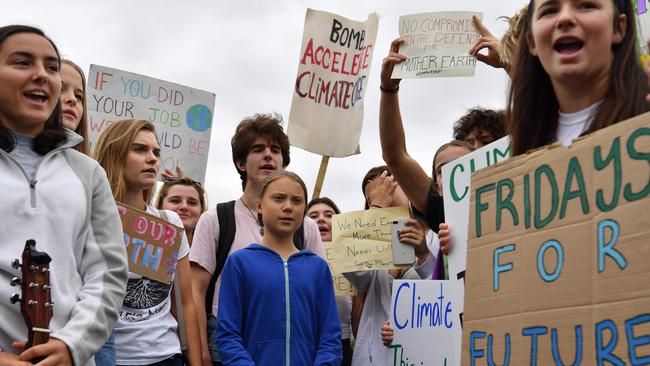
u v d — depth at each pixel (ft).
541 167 7.52
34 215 9.60
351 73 22.56
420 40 16.52
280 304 14.51
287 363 14.25
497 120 16.58
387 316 18.33
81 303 9.62
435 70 16.28
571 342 6.93
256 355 14.32
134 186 15.30
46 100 10.21
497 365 7.70
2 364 8.70
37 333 9.00
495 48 15.33
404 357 14.83
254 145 17.39
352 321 21.03
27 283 9.05
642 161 6.55
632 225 6.54
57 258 9.64
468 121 16.90
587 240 6.92
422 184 15.16
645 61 10.98
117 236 10.39
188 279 15.62
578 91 8.78
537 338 7.27
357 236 18.80
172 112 23.70
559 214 7.25
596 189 6.91
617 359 6.50
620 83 8.44
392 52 16.70
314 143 22.39
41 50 10.19
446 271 14.89
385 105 15.46
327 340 14.74
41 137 10.17
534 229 7.50
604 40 8.34
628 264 6.52
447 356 14.06
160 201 20.52
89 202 10.19
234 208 16.92
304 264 15.10
